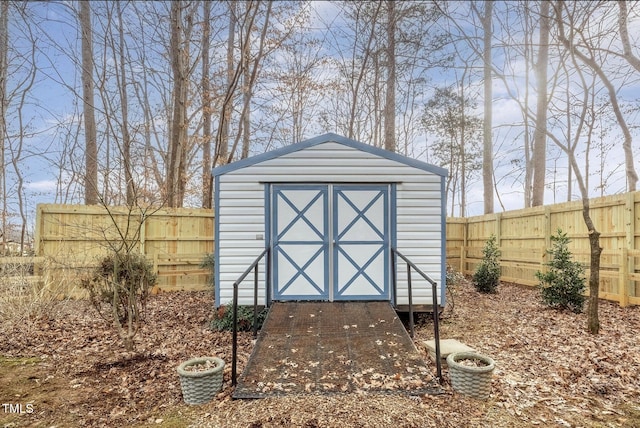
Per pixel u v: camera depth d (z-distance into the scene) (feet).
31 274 24.66
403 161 22.16
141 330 20.27
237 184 22.13
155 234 30.27
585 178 52.31
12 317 20.63
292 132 57.41
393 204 22.11
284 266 22.07
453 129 64.13
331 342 16.03
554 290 23.02
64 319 21.61
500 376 13.73
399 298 21.94
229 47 45.60
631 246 22.50
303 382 12.81
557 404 11.84
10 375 14.60
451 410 11.30
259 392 12.28
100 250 28.04
